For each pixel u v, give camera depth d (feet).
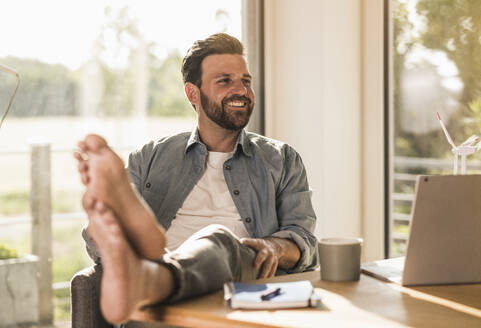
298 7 9.50
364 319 3.48
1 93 5.76
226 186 6.58
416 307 3.73
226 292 3.98
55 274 8.46
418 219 4.19
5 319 8.10
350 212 9.74
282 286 4.03
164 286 3.81
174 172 6.61
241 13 9.68
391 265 4.94
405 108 9.34
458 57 8.63
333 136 9.43
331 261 4.43
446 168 8.79
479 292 4.09
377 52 9.56
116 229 3.49
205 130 6.73
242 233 6.43
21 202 8.10
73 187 8.50
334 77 9.39
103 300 3.56
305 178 6.89
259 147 6.77
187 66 6.85
